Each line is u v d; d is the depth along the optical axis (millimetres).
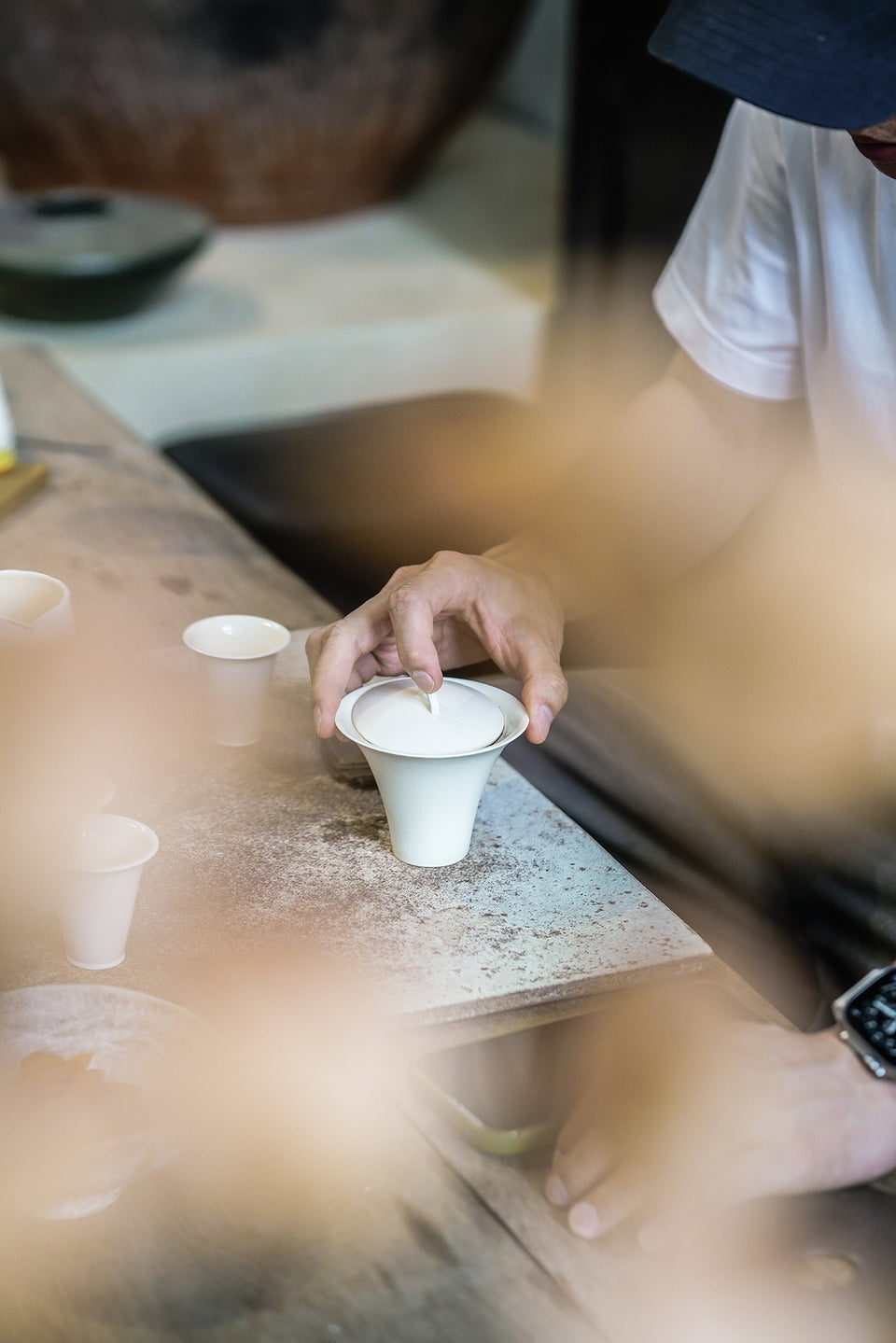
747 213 1310
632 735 1440
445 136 3455
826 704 1438
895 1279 688
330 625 1001
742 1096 756
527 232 3543
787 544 1505
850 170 1179
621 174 2766
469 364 3014
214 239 3387
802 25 910
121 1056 737
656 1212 694
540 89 4273
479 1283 660
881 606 1403
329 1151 727
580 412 2930
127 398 2686
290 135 3195
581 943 880
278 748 1075
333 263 3268
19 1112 682
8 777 983
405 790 902
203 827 973
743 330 1340
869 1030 795
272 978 830
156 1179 706
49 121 2971
